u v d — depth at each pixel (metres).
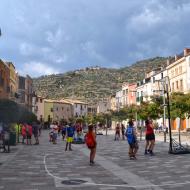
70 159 20.33
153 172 14.95
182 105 34.62
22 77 87.81
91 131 17.92
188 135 49.78
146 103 52.31
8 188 11.42
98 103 160.12
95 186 11.76
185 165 17.09
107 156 22.02
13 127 36.06
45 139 45.28
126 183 12.31
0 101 32.47
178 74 68.62
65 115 138.38
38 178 13.46
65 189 11.27
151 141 22.31
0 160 19.50
